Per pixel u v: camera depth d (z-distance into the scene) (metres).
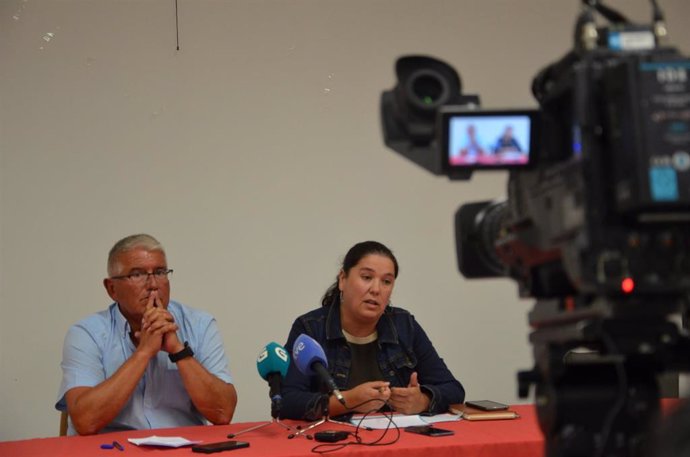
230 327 3.51
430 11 3.77
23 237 3.38
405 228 3.71
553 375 1.06
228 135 3.59
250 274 3.55
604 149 0.97
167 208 3.51
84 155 3.46
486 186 3.78
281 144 3.63
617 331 1.01
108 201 3.47
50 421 3.32
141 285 2.37
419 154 1.12
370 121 3.70
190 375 2.31
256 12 3.64
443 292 3.72
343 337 2.52
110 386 2.20
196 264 3.51
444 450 1.73
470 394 3.71
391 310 2.65
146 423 2.36
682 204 0.91
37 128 3.44
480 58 3.79
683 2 3.95
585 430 1.05
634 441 1.04
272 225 3.59
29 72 3.45
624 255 0.96
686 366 1.05
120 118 3.51
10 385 3.30
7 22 3.44
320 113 3.67
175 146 3.54
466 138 1.03
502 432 1.89
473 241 1.22
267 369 2.07
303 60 3.67
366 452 1.70
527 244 1.09
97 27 3.52
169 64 3.56
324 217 3.64
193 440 1.91
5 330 3.32
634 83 0.92
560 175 1.01
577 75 0.97
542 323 1.10
